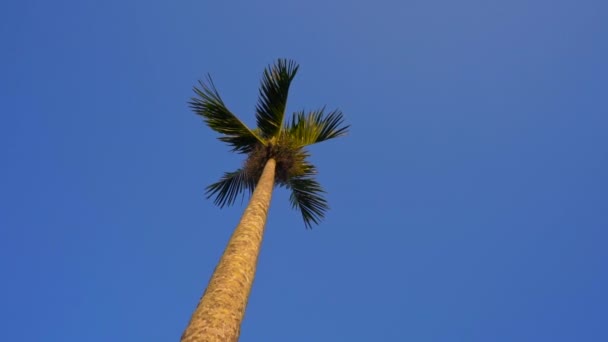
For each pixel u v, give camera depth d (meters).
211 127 9.72
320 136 10.20
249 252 5.68
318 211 10.95
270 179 8.28
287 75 9.75
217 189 10.90
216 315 4.38
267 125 9.98
